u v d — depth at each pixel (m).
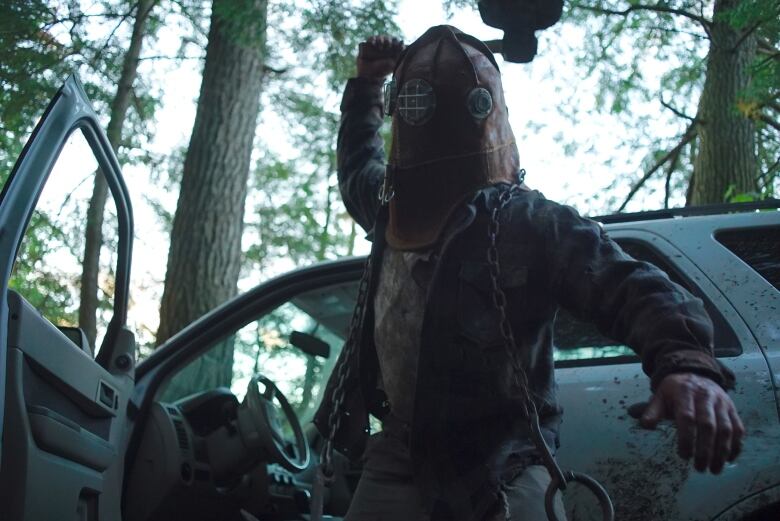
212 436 3.43
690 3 10.03
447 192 1.89
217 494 3.38
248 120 9.18
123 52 10.54
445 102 1.88
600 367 2.85
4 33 9.21
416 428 1.78
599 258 1.71
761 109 9.60
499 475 1.73
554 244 1.75
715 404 1.45
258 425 3.39
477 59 1.92
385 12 9.39
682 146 11.73
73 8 9.67
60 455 2.49
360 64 2.39
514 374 1.76
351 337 2.00
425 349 1.79
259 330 3.70
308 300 3.67
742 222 3.02
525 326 1.78
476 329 1.77
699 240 3.02
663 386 1.50
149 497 3.27
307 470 3.98
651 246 3.05
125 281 3.09
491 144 1.90
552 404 1.81
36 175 2.37
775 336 2.75
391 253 1.95
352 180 2.28
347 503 3.92
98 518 2.79
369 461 1.93
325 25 9.40
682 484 2.61
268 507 3.63
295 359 3.76
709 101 9.38
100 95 10.34
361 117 2.36
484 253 1.80
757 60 9.65
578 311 1.73
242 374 3.68
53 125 2.45
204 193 8.87
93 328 5.65
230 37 8.85
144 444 3.32
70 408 2.62
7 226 2.27
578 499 2.69
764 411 2.62
